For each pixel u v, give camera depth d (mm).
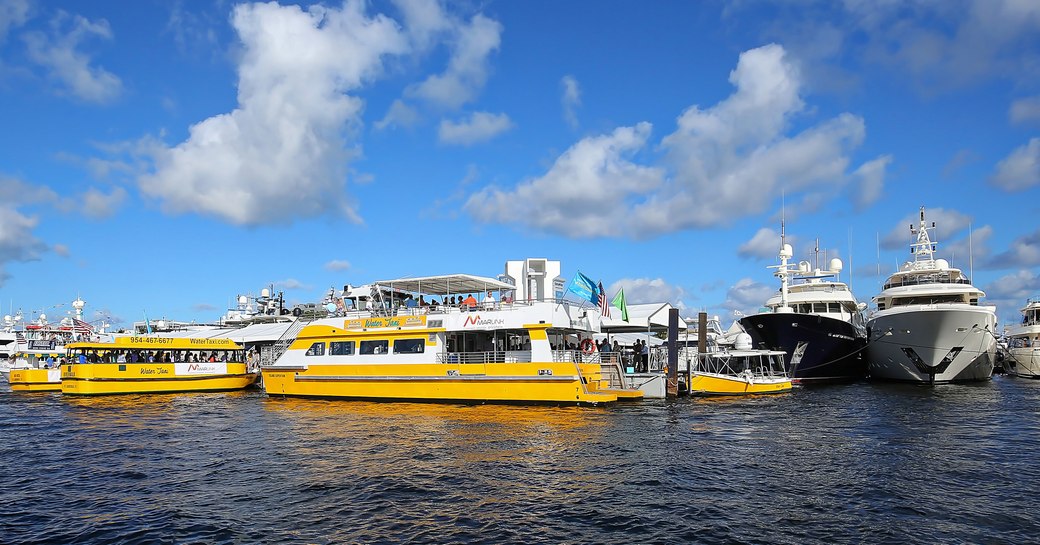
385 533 12438
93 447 21578
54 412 31750
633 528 12703
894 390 41000
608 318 41000
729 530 12555
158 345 42625
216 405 34031
